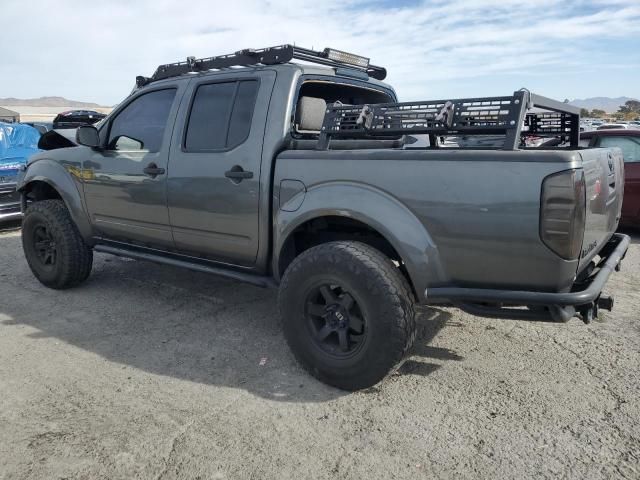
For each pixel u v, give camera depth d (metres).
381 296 2.85
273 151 3.43
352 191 3.03
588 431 2.68
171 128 4.02
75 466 2.44
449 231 2.75
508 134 2.69
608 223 3.23
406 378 3.28
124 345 3.80
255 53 3.79
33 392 3.11
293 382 3.24
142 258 4.40
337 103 3.58
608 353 3.60
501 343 3.79
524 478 2.35
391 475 2.37
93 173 4.52
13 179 7.61
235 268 3.82
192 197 3.83
